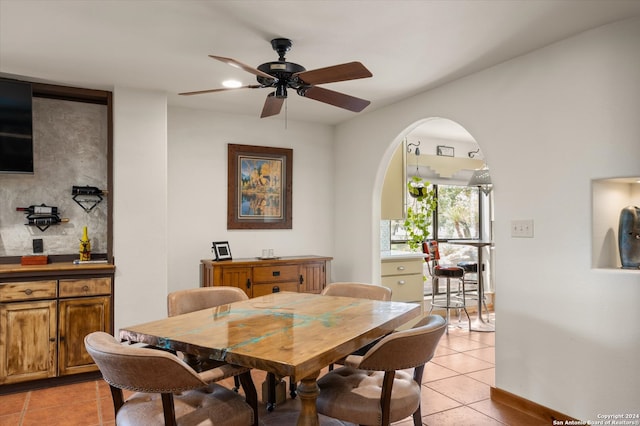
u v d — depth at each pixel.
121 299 3.48
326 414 1.88
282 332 1.91
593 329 2.46
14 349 3.08
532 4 2.19
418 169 5.98
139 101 3.61
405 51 2.81
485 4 2.19
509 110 2.95
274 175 4.80
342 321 2.12
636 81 2.33
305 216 5.00
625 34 2.36
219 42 2.68
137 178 3.58
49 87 3.48
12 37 2.60
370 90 3.65
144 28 2.48
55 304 3.22
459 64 3.04
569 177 2.58
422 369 2.04
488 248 6.55
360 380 2.06
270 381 2.82
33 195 3.61
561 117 2.63
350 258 4.82
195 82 3.46
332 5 2.21
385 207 4.79
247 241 4.66
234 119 4.61
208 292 2.84
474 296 6.28
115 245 3.48
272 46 2.68
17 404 2.92
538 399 2.73
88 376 3.35
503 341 2.96
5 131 3.26
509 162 2.94
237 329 1.97
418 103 3.76
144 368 1.47
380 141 4.30
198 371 2.35
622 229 2.52
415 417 2.03
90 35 2.58
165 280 3.65
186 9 2.25
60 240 3.69
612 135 2.40
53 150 3.68
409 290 4.88
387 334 2.20
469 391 3.15
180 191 4.31
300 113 4.54
